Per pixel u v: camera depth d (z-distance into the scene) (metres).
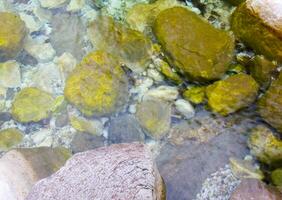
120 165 1.38
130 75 1.70
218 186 1.50
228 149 1.57
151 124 1.61
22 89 1.69
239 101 1.61
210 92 1.63
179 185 1.50
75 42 1.78
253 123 1.60
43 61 1.75
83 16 1.83
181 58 1.66
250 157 1.55
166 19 1.72
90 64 1.69
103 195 1.32
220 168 1.53
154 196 1.33
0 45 1.69
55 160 1.54
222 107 1.62
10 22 1.75
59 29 1.81
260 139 1.56
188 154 1.56
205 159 1.55
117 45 1.74
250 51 1.71
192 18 1.72
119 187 1.33
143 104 1.65
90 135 1.61
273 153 1.53
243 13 1.69
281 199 1.41
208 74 1.64
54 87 1.70
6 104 1.67
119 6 1.84
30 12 1.85
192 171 1.52
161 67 1.71
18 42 1.73
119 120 1.63
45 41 1.79
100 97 1.63
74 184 1.37
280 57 1.63
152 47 1.74
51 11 1.85
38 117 1.64
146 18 1.80
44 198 1.35
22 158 1.51
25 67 1.74
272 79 1.63
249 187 1.44
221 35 1.69
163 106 1.64
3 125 1.64
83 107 1.64
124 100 1.65
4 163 1.48
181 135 1.60
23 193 1.42
